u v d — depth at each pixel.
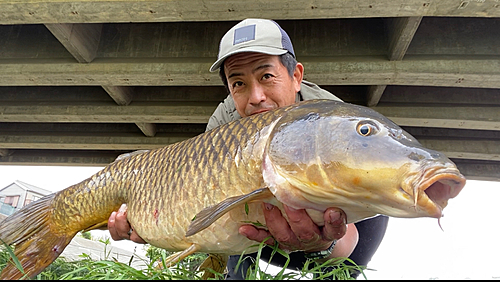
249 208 0.44
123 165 0.60
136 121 2.08
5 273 0.55
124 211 0.57
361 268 0.38
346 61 1.56
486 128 1.94
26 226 0.62
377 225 0.81
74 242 1.50
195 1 1.24
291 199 0.39
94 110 2.03
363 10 1.23
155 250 0.62
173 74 1.62
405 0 1.19
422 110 1.90
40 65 1.66
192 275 0.39
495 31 1.56
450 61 1.52
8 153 2.90
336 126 0.39
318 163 0.38
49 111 2.05
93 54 1.66
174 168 0.51
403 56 1.53
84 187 0.63
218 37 1.66
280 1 1.21
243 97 0.66
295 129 0.41
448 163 0.32
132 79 1.66
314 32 1.63
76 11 1.31
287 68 0.67
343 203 0.38
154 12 1.28
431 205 0.32
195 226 0.39
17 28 1.74
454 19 1.60
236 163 0.45
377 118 0.39
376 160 0.35
